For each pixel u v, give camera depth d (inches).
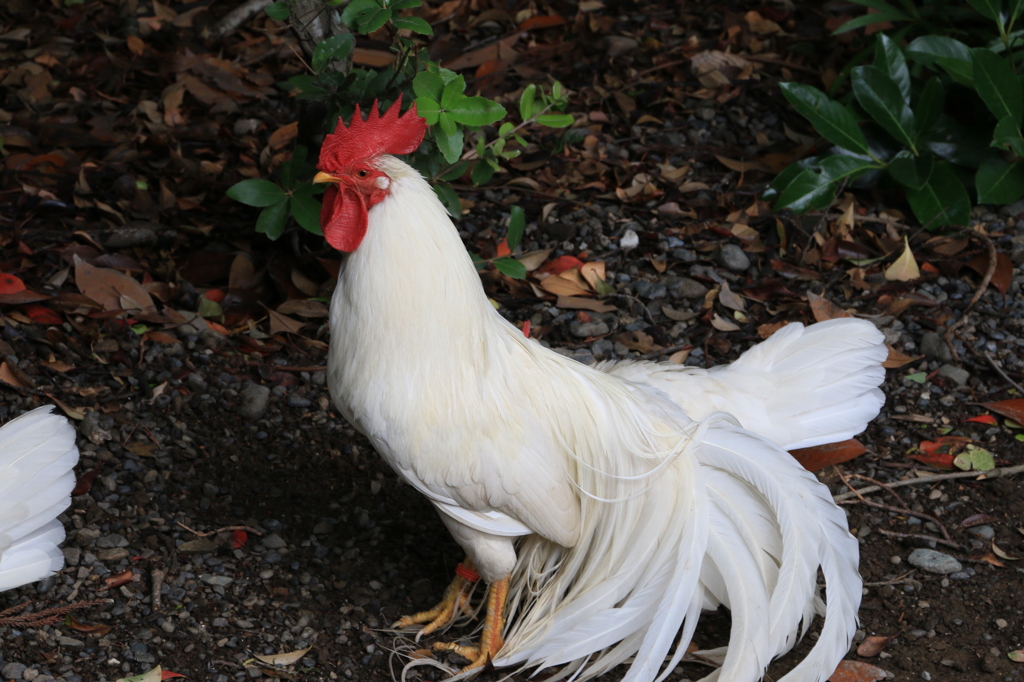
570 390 133.0
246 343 197.3
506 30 311.4
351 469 173.2
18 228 216.7
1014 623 143.9
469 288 123.2
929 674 135.0
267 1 289.4
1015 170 227.9
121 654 132.7
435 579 152.6
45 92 273.1
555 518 129.6
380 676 135.1
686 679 135.8
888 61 240.2
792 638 127.3
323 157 118.3
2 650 131.0
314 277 216.2
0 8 308.7
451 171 188.7
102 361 188.5
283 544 155.0
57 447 134.6
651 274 223.0
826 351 152.4
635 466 134.3
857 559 131.0
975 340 203.8
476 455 123.5
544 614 140.6
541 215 239.8
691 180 252.5
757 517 132.6
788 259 227.6
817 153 257.8
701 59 292.4
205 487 164.9
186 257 217.6
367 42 286.2
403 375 121.8
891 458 177.6
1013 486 169.2
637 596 131.1
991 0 241.4
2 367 179.3
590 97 281.1
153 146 253.0
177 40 298.2
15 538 128.9
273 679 132.0
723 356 199.8
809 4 324.5
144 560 149.0
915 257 225.9
